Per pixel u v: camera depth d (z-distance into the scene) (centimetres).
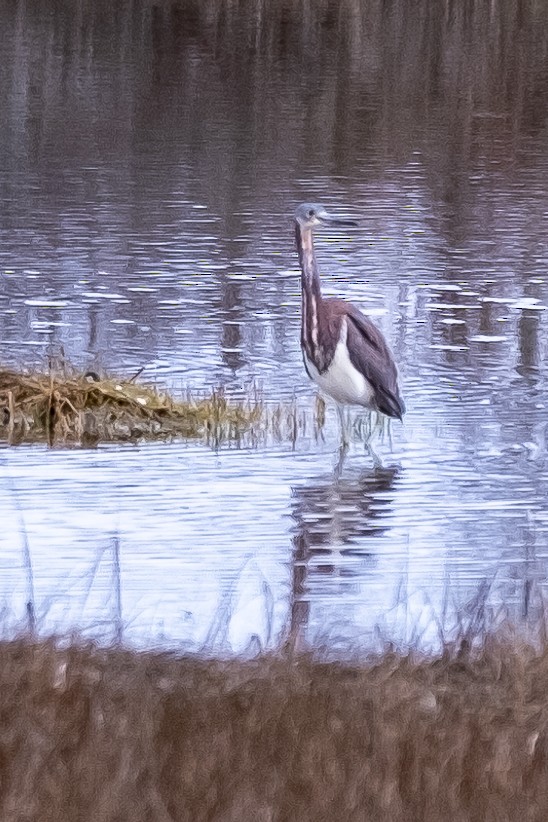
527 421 1744
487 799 734
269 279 2505
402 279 2527
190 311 2275
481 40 6272
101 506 1396
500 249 2792
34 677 841
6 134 4119
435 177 3662
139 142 4050
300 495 1452
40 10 6669
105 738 760
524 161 3944
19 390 1689
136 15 6562
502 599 1145
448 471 1545
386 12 6856
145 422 1669
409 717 809
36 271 2533
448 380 1930
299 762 750
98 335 2125
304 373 1945
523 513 1404
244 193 3350
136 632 1056
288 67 5538
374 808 719
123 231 2891
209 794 721
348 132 4328
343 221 1666
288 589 1192
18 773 723
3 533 1309
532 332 2188
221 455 1585
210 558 1262
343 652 959
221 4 6844
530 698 859
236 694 839
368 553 1288
